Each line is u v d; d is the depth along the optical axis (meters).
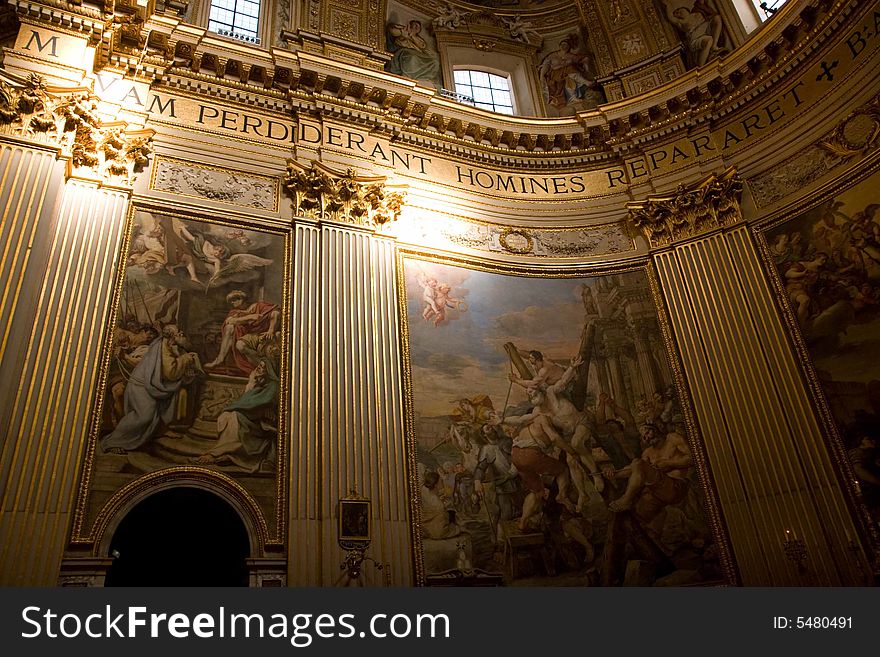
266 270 9.60
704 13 13.30
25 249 7.76
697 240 11.18
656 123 12.45
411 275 10.60
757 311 10.34
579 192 12.35
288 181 10.28
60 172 8.40
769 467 9.38
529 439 9.92
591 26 14.23
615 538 9.44
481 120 12.30
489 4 14.56
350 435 8.79
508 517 9.29
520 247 11.64
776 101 11.56
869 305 9.45
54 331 7.93
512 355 10.53
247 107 10.80
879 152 9.82
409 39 13.53
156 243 9.15
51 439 7.41
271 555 7.87
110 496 7.53
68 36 9.24
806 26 11.16
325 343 9.24
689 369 10.41
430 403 9.66
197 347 8.74
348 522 8.21
